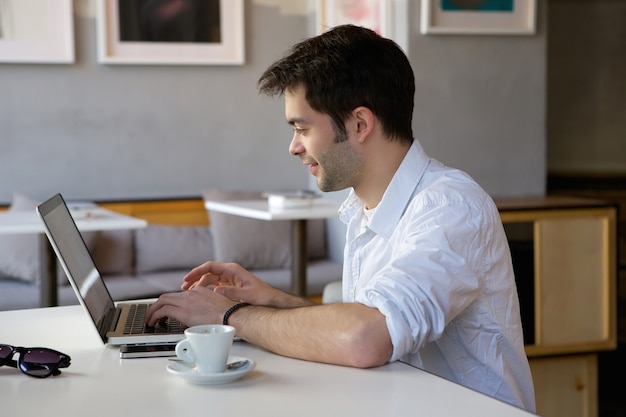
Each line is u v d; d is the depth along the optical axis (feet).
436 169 5.19
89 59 15.33
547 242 12.59
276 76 5.08
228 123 16.19
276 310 4.91
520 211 12.42
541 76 14.23
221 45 16.01
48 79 15.14
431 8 13.53
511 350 5.07
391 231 5.15
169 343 4.98
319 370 4.42
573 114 18.75
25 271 13.76
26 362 4.33
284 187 16.60
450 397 3.92
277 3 16.38
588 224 12.76
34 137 15.12
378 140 5.09
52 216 5.36
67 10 15.02
